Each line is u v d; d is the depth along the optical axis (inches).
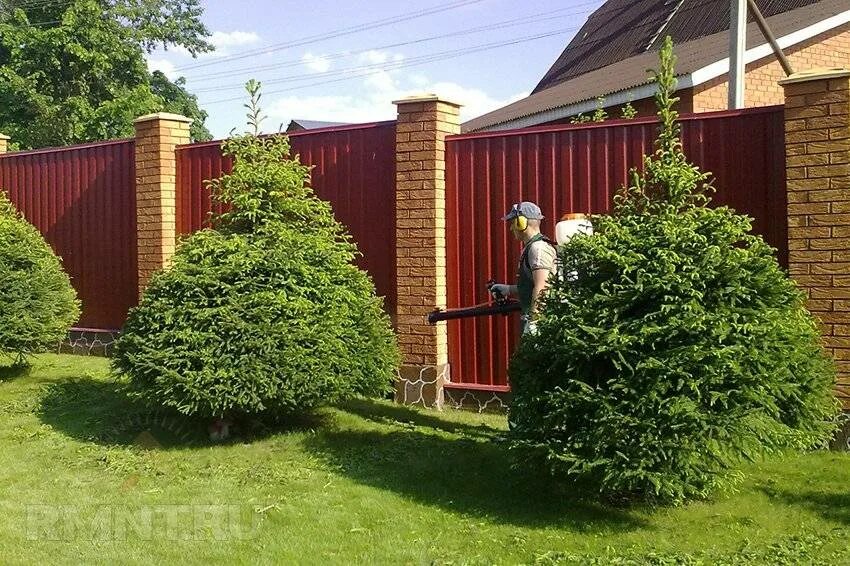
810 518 173.2
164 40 1197.1
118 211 393.7
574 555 158.4
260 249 239.1
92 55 1015.0
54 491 202.2
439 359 285.7
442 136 286.8
